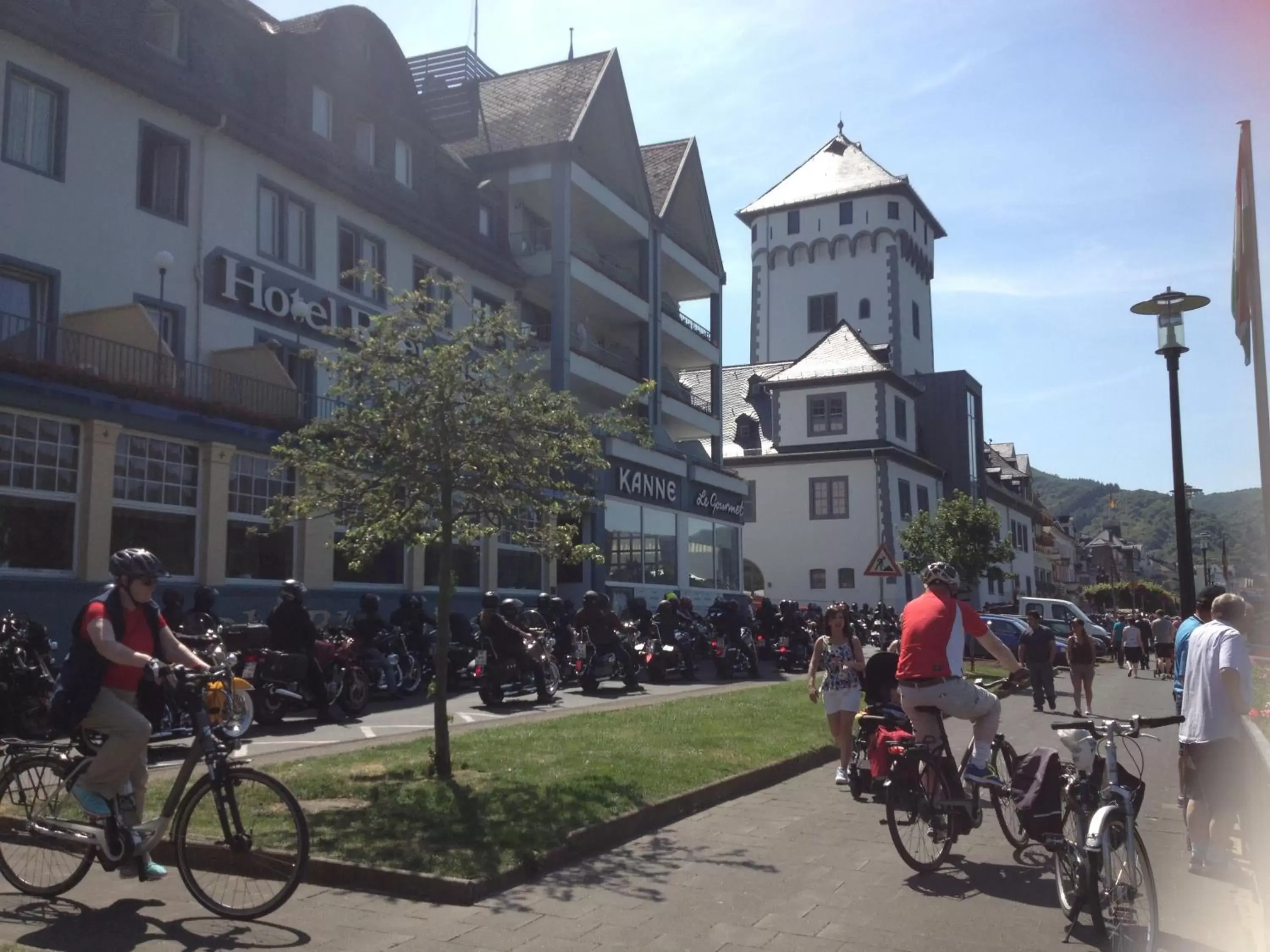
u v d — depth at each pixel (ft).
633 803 27.84
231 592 63.26
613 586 105.40
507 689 56.24
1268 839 22.56
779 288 208.85
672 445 123.13
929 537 110.11
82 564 54.54
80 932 18.58
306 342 76.95
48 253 59.57
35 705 38.86
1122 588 302.25
